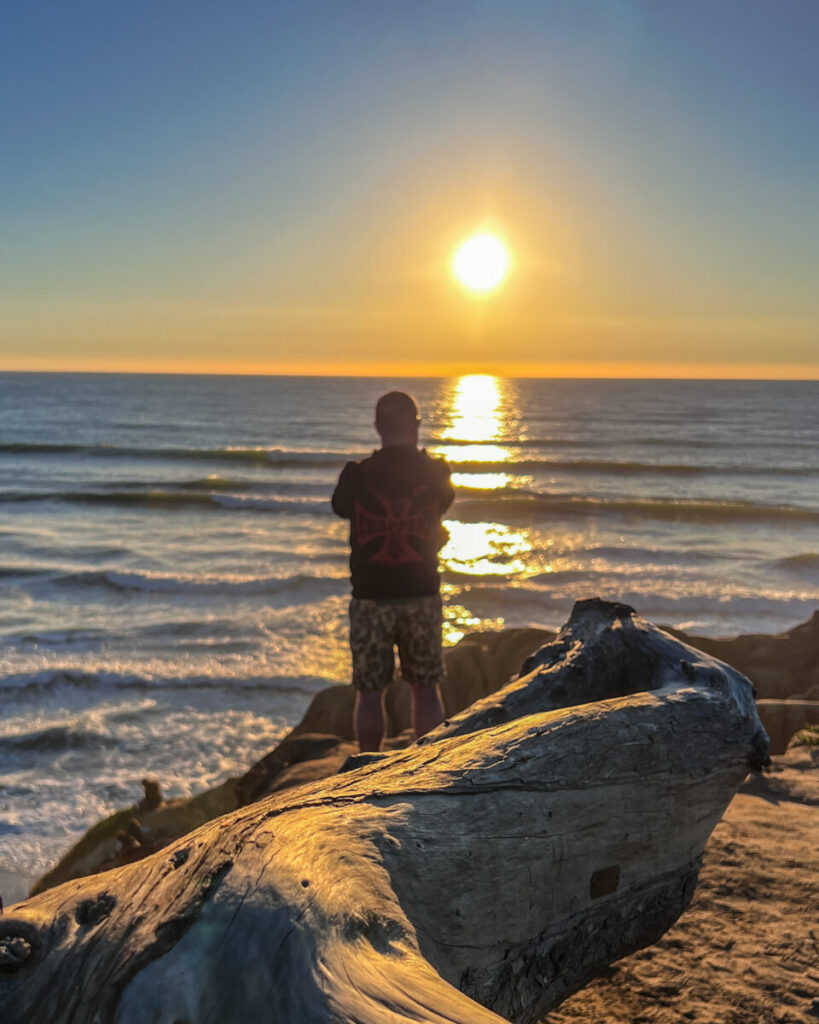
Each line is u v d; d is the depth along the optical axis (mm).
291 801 1560
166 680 12359
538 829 1655
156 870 1307
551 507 32938
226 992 1092
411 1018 1032
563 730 1780
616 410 113250
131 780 8969
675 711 1926
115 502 33938
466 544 25750
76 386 197000
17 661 13461
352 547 3961
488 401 138125
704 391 187750
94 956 1148
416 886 1448
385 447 3975
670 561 23344
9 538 26188
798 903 2373
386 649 3939
